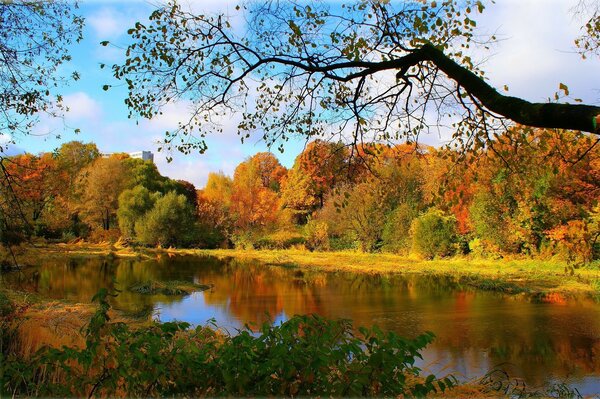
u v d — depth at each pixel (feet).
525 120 10.28
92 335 10.63
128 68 15.81
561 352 29.96
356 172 19.02
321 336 10.19
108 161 141.38
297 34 15.92
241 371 9.69
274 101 19.26
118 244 117.91
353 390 9.20
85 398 10.37
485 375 22.80
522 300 49.65
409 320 39.81
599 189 36.35
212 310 43.86
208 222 134.41
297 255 104.78
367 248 106.11
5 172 23.34
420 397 9.92
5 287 43.93
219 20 16.26
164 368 9.91
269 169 174.40
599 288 55.26
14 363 12.67
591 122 9.01
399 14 16.20
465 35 15.75
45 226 105.09
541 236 75.72
